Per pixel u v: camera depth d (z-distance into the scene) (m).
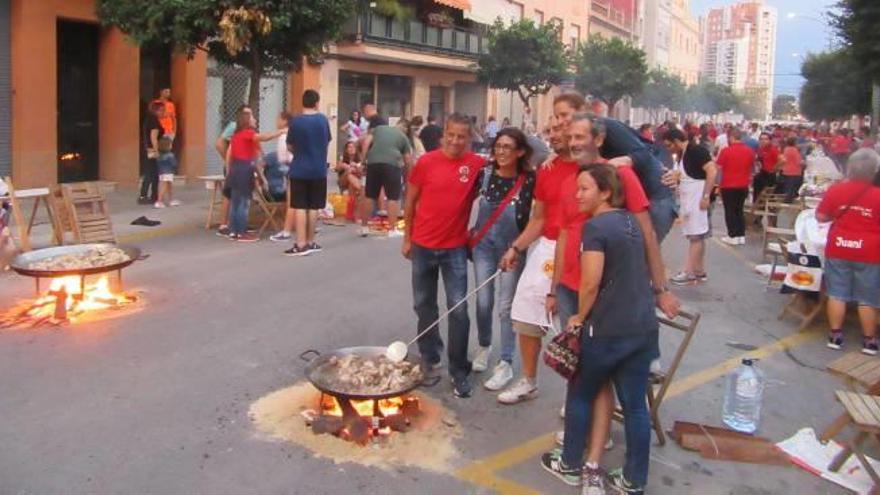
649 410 4.89
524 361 5.50
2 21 14.08
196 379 5.73
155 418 5.04
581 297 4.06
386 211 13.28
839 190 7.04
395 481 4.36
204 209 13.80
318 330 7.04
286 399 5.38
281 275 9.09
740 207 12.94
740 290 9.54
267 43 12.44
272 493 4.19
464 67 29.23
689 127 19.86
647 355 4.08
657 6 64.62
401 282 9.00
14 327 6.77
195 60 17.69
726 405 5.48
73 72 15.86
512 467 4.57
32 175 14.57
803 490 4.48
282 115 12.16
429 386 5.73
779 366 6.65
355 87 25.30
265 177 12.14
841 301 7.10
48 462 4.43
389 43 24.52
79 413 5.08
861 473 4.67
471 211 5.76
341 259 10.13
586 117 4.45
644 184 5.32
